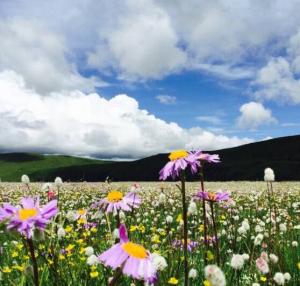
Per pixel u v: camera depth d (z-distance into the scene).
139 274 2.37
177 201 16.47
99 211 5.07
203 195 5.34
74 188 25.31
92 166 112.88
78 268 5.84
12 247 7.34
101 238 8.45
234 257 4.57
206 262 5.54
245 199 19.38
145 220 12.00
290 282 6.20
